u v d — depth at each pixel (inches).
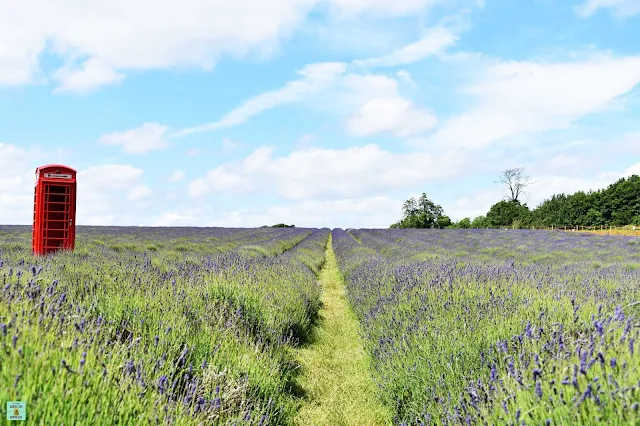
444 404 136.0
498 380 122.2
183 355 145.4
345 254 869.8
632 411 84.0
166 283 247.9
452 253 792.3
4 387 86.0
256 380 170.6
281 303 279.6
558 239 1200.8
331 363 249.3
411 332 211.5
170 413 109.3
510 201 2871.6
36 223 440.8
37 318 118.3
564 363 114.6
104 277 245.1
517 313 189.0
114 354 125.3
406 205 3006.9
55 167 449.1
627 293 253.6
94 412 94.0
